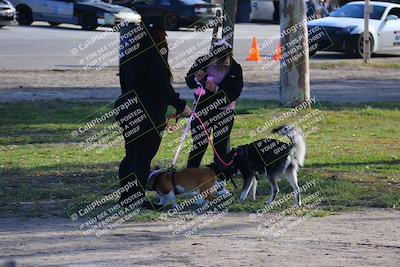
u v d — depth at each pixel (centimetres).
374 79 3164
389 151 1783
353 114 2277
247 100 2506
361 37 3812
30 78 2956
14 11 4803
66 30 4816
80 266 952
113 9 4753
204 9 4794
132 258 987
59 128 2061
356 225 1166
